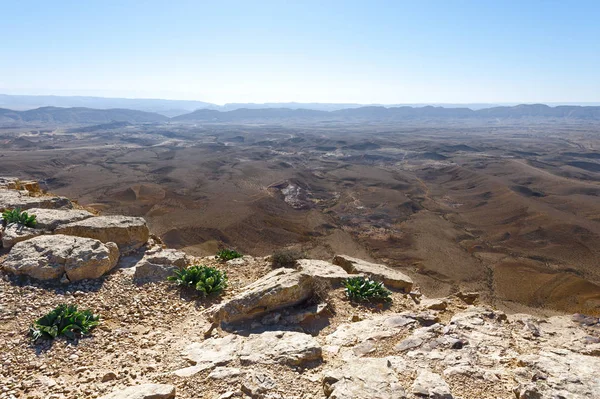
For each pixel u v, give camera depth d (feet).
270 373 27.53
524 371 27.45
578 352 32.17
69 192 332.19
